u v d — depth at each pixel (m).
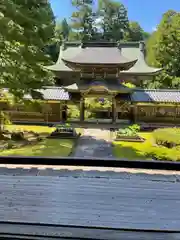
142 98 31.44
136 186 3.79
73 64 32.44
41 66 22.98
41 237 2.47
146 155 19.44
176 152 20.31
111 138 25.06
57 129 25.73
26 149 20.03
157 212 3.02
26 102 23.16
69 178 4.05
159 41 43.50
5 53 18.53
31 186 3.70
